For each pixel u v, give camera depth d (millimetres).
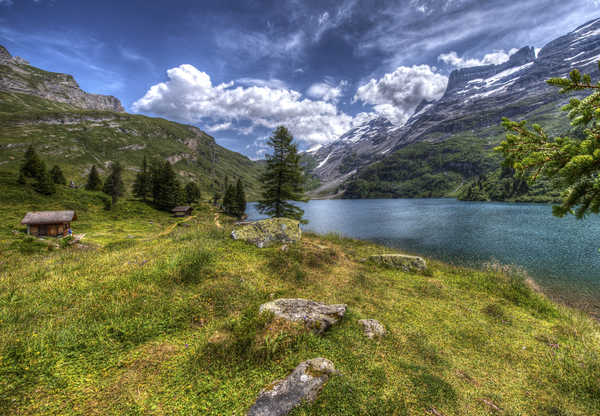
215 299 7738
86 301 6727
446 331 8211
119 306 6562
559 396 5254
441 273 16219
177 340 5668
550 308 10812
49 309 6293
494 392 5332
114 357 4914
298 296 9500
